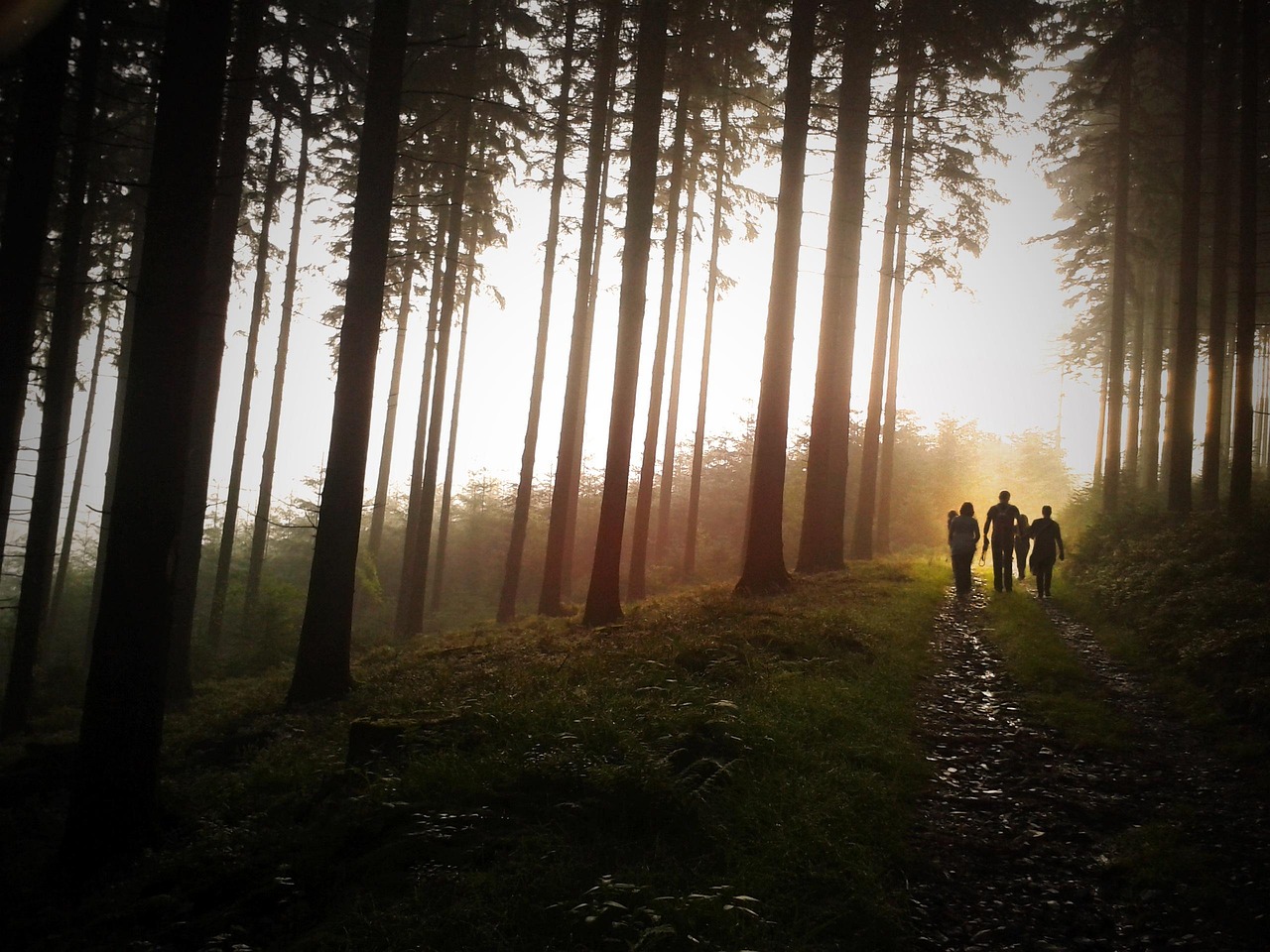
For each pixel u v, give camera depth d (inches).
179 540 310.2
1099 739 298.2
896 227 999.6
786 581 622.5
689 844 205.8
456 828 215.2
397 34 498.3
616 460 607.5
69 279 611.8
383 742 304.0
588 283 835.4
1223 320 743.7
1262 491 796.6
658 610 609.9
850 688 330.6
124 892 247.6
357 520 505.4
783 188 634.2
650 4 613.0
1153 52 928.3
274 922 199.0
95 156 698.8
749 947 159.0
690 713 278.4
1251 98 671.1
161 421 303.9
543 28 853.2
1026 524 721.0
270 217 898.7
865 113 762.8
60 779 396.2
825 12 725.3
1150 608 496.7
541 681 377.4
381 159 496.4
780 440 630.5
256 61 646.5
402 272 963.3
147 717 300.5
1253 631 372.5
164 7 622.2
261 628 879.7
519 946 164.7
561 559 805.2
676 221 932.0
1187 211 741.9
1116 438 924.6
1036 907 188.2
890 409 1095.0
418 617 874.1
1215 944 173.5
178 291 307.1
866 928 172.4
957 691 365.4
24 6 437.4
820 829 205.9
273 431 988.6
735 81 935.7
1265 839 221.1
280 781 332.2
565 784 233.5
